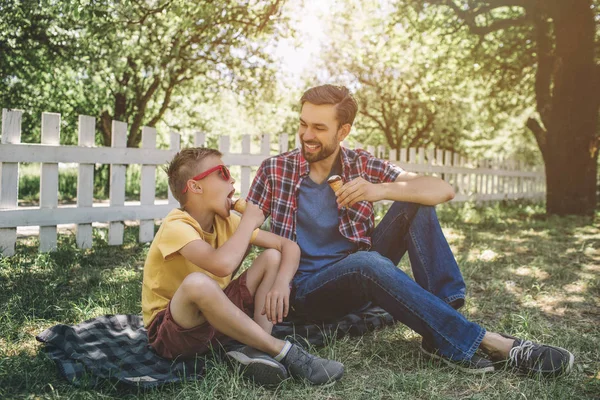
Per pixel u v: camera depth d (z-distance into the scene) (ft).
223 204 7.77
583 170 33.47
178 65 37.60
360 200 8.33
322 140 8.55
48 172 16.60
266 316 7.93
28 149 16.10
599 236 24.11
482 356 8.02
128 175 51.31
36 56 36.29
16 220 15.84
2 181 15.71
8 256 15.25
